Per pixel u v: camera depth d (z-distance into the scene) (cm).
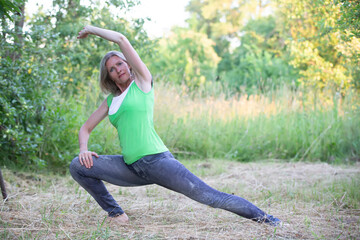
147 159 279
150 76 289
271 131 793
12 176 474
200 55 2316
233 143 773
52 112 546
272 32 2156
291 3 822
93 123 308
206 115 809
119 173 291
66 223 297
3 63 488
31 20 723
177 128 745
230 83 1838
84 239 261
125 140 283
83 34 282
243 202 284
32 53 543
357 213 344
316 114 808
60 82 602
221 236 271
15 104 505
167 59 2006
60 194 404
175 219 321
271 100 897
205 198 278
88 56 742
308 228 292
